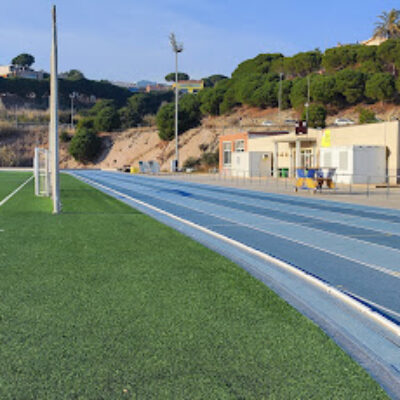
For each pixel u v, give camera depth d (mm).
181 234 10445
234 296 5688
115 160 84938
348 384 3461
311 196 22547
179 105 83875
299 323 4754
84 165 88562
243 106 87812
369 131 31062
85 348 4055
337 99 76250
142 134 88188
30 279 6398
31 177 46031
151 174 56656
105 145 89562
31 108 128250
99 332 4434
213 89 87500
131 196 22656
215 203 19047
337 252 8875
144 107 120438
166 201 19953
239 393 3303
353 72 73250
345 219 13891
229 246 9156
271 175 43438
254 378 3533
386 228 12039
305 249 9172
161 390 3332
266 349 4078
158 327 4582
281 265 7477
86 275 6648
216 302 5438
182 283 6270
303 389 3373
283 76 92875
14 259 7688
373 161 29703
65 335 4348
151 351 4000
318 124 65938
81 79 144875
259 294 5797
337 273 7199
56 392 3297
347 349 4164
